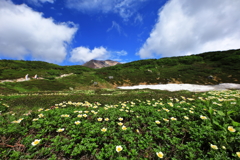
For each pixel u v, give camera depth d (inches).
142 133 142.1
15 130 126.7
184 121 155.1
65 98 380.8
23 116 177.0
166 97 350.0
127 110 204.2
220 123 136.1
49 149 104.1
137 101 316.8
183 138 130.5
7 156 98.3
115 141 116.8
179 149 106.7
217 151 98.5
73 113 185.8
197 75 1728.6
